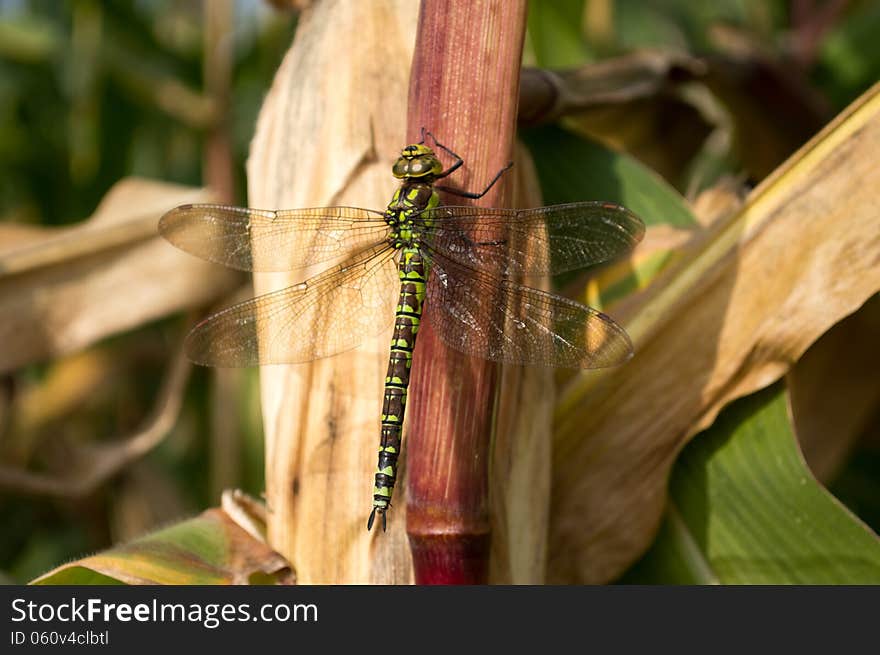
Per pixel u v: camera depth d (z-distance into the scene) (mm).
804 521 473
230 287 567
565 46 595
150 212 565
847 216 467
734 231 474
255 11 716
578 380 476
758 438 478
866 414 548
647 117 559
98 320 560
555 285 500
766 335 470
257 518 479
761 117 544
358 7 473
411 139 443
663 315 475
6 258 553
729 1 682
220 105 630
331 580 465
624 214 464
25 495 619
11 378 602
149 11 696
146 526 627
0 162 710
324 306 476
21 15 716
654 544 485
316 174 474
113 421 729
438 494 437
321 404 467
